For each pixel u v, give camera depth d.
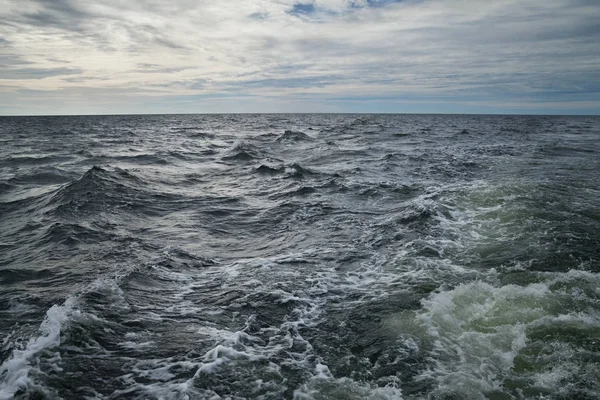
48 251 8.28
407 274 7.17
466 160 20.48
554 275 6.71
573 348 4.75
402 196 12.95
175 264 7.75
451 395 4.13
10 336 5.12
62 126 64.75
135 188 14.09
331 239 9.25
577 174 16.09
